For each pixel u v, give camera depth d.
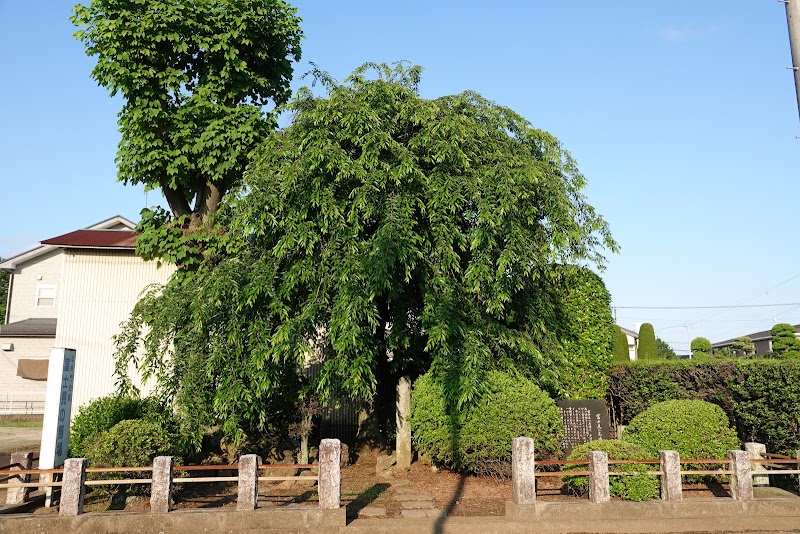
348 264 8.39
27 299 24.81
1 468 7.39
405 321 10.12
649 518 7.21
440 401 9.23
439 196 8.67
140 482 7.04
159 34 10.79
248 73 11.58
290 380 10.01
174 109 11.24
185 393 8.88
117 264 14.98
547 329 10.63
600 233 10.56
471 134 9.30
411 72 10.15
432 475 9.57
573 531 7.09
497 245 9.20
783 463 8.27
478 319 9.51
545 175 9.45
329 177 8.98
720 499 7.39
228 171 11.35
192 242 11.29
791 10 6.97
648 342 18.83
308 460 10.52
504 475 8.97
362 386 8.69
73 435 10.11
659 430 8.70
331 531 6.91
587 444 8.29
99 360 14.50
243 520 6.90
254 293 8.60
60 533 6.75
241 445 10.92
